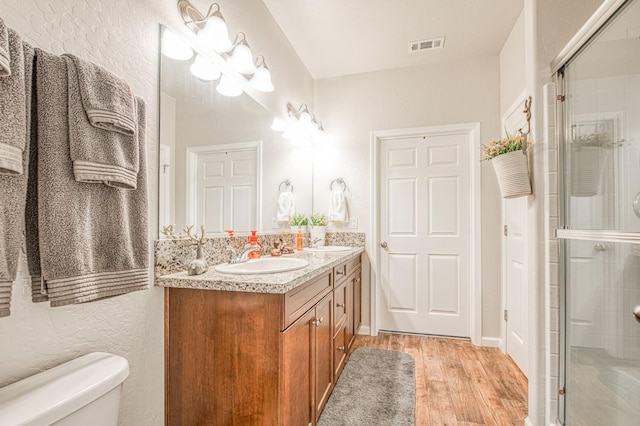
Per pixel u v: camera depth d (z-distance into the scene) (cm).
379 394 190
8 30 70
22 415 66
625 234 120
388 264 305
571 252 147
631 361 123
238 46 167
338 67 304
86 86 86
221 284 122
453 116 287
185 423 129
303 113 274
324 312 171
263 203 223
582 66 139
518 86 230
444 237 292
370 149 308
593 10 154
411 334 298
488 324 271
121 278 97
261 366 121
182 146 146
